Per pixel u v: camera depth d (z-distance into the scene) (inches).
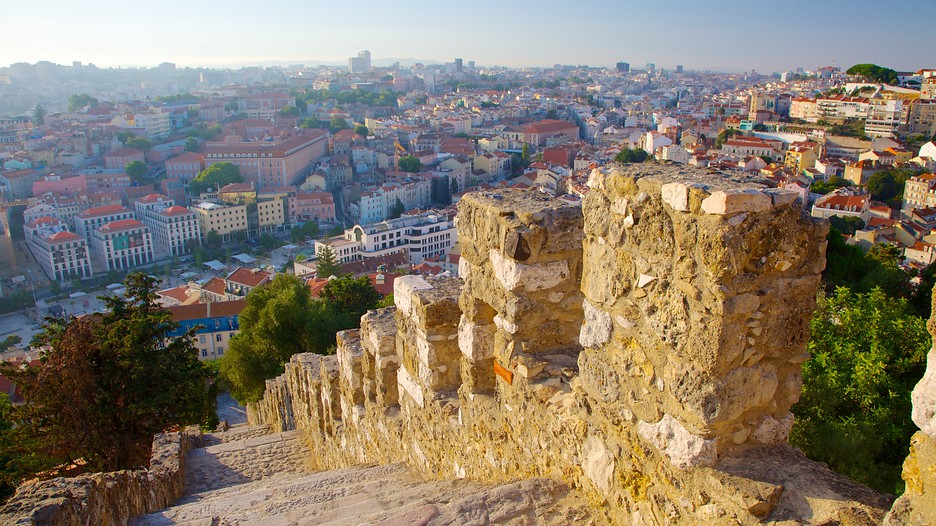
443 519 281.9
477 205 345.7
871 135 6328.7
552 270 322.7
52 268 5639.8
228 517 361.4
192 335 1010.7
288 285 1485.0
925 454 168.6
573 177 5502.0
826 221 222.1
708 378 218.8
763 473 220.7
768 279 217.8
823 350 633.6
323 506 362.6
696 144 6397.6
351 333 596.4
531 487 296.2
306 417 757.9
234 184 7081.7
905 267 2098.9
